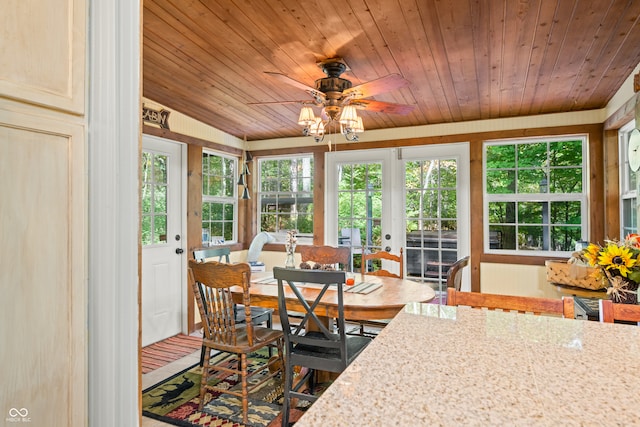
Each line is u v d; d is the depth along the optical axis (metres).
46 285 0.87
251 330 2.36
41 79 0.86
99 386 0.97
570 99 3.26
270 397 2.62
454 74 2.84
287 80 2.40
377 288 2.71
